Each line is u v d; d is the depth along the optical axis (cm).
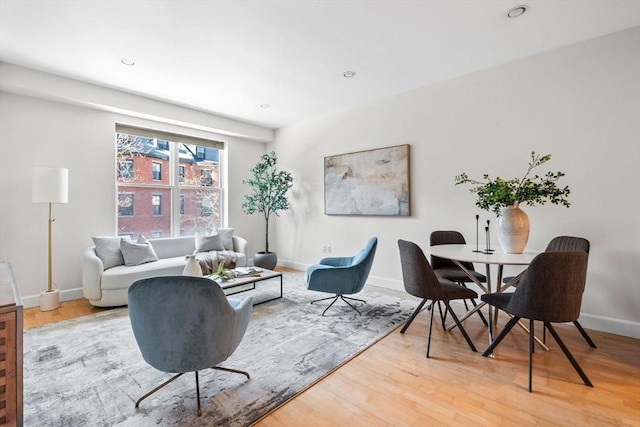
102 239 356
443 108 358
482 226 332
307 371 202
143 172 446
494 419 156
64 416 157
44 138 347
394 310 321
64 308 330
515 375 197
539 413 160
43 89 326
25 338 253
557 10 227
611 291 262
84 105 368
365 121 432
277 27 246
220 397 174
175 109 438
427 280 228
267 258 499
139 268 346
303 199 522
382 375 198
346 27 247
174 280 147
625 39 254
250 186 564
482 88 329
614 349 230
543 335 240
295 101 427
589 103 270
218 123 491
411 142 386
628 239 254
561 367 206
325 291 310
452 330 270
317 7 221
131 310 157
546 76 291
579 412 161
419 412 162
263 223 586
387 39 266
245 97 411
